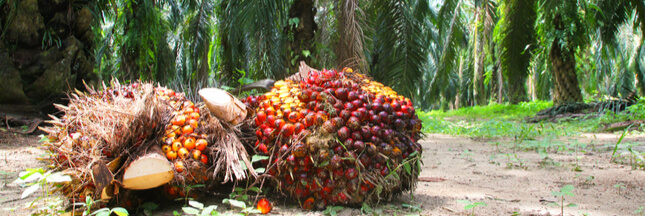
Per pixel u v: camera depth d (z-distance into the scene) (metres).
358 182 1.88
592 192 2.55
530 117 10.95
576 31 10.72
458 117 14.33
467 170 3.37
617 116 8.00
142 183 1.73
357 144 1.84
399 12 6.53
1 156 3.58
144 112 1.77
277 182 2.00
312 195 1.98
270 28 5.71
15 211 1.96
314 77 2.03
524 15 9.65
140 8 8.09
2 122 5.16
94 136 1.76
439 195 2.43
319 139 1.82
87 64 6.34
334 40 6.79
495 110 16.55
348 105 1.87
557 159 3.88
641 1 9.68
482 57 19.69
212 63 10.51
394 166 1.94
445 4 8.67
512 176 3.09
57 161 1.78
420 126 2.11
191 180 1.90
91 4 6.43
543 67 14.03
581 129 7.39
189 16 9.90
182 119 1.93
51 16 5.89
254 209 1.96
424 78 22.22
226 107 1.95
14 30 5.60
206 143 1.93
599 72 24.33
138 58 8.25
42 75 5.76
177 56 10.89
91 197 1.80
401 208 2.08
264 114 1.96
